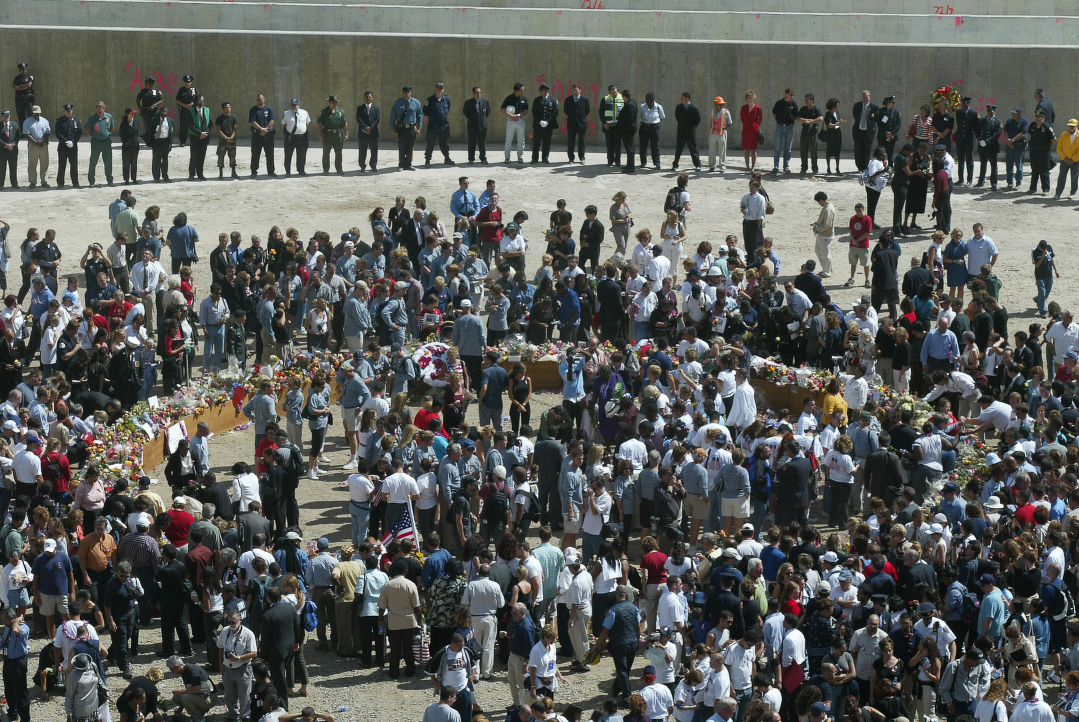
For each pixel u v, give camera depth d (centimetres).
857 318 3766
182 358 3784
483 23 6438
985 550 2769
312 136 6284
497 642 2639
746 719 2177
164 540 2714
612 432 3366
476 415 3753
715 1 6638
